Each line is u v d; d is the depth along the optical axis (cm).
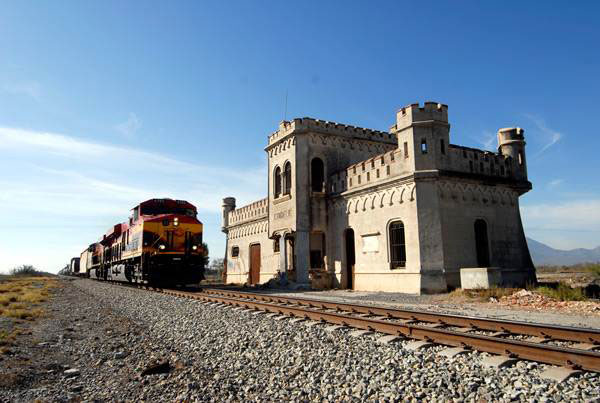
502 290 1612
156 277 2373
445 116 2069
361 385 590
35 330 1195
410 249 2003
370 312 1198
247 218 3634
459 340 743
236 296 1900
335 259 2589
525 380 556
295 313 1170
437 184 1977
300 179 2636
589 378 555
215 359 815
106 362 845
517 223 2234
